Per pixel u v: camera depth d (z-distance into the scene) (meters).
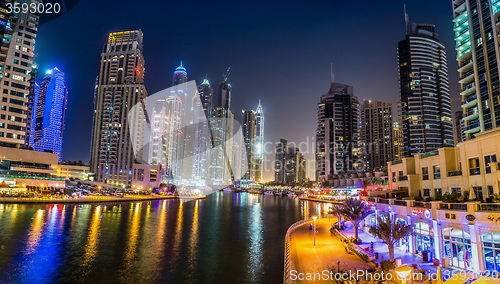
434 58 194.12
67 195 111.88
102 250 42.94
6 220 61.59
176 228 64.50
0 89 118.81
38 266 34.91
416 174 50.97
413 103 186.62
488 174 37.53
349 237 46.47
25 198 96.00
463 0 98.75
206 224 72.62
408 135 186.62
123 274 33.66
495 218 27.36
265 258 41.91
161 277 33.19
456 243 30.70
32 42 128.38
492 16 85.50
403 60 196.38
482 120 86.69
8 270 33.22
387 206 42.94
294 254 37.16
